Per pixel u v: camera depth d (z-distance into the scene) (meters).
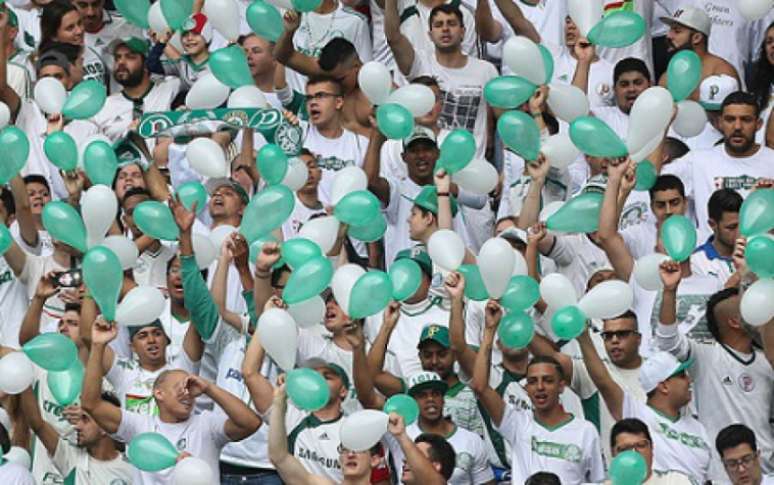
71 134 39.12
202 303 33.53
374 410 31.38
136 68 39.69
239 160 36.41
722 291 33.59
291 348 31.02
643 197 36.34
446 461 31.91
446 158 34.44
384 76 35.09
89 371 32.06
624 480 30.66
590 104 39.69
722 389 33.72
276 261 32.88
